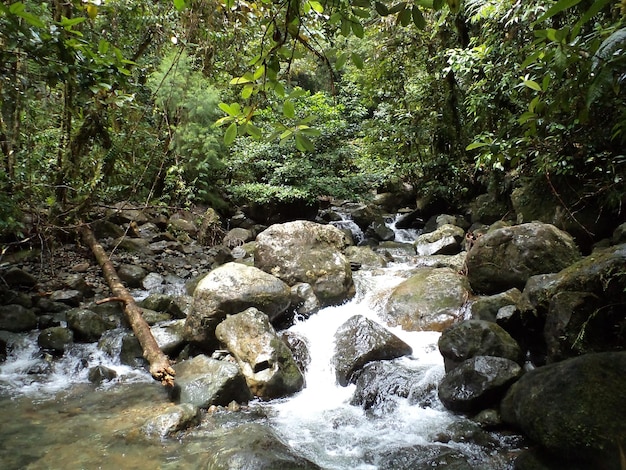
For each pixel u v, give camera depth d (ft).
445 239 25.16
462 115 30.27
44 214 22.39
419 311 17.25
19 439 11.32
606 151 16.63
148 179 30.17
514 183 25.26
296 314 18.11
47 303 18.56
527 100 19.62
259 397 13.61
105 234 25.63
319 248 20.79
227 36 29.45
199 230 28.68
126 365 15.75
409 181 35.58
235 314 15.76
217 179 32.68
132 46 27.81
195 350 16.11
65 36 9.18
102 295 20.42
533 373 10.49
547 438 9.08
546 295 13.39
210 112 29.86
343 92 37.09
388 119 32.42
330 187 29.99
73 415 12.59
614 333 11.93
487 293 17.47
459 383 12.10
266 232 21.18
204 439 11.29
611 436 8.32
